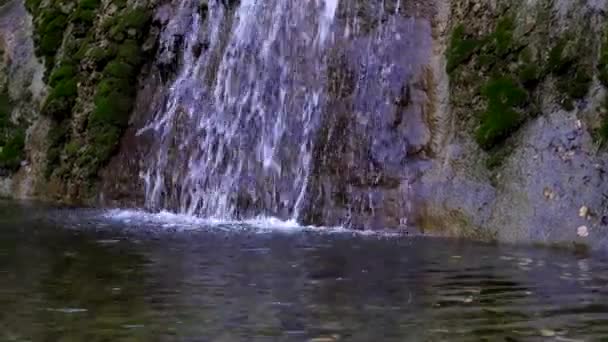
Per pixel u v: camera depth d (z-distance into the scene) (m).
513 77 8.92
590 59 8.38
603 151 8.00
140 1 12.80
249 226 9.25
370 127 9.62
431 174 9.04
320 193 9.55
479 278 6.07
